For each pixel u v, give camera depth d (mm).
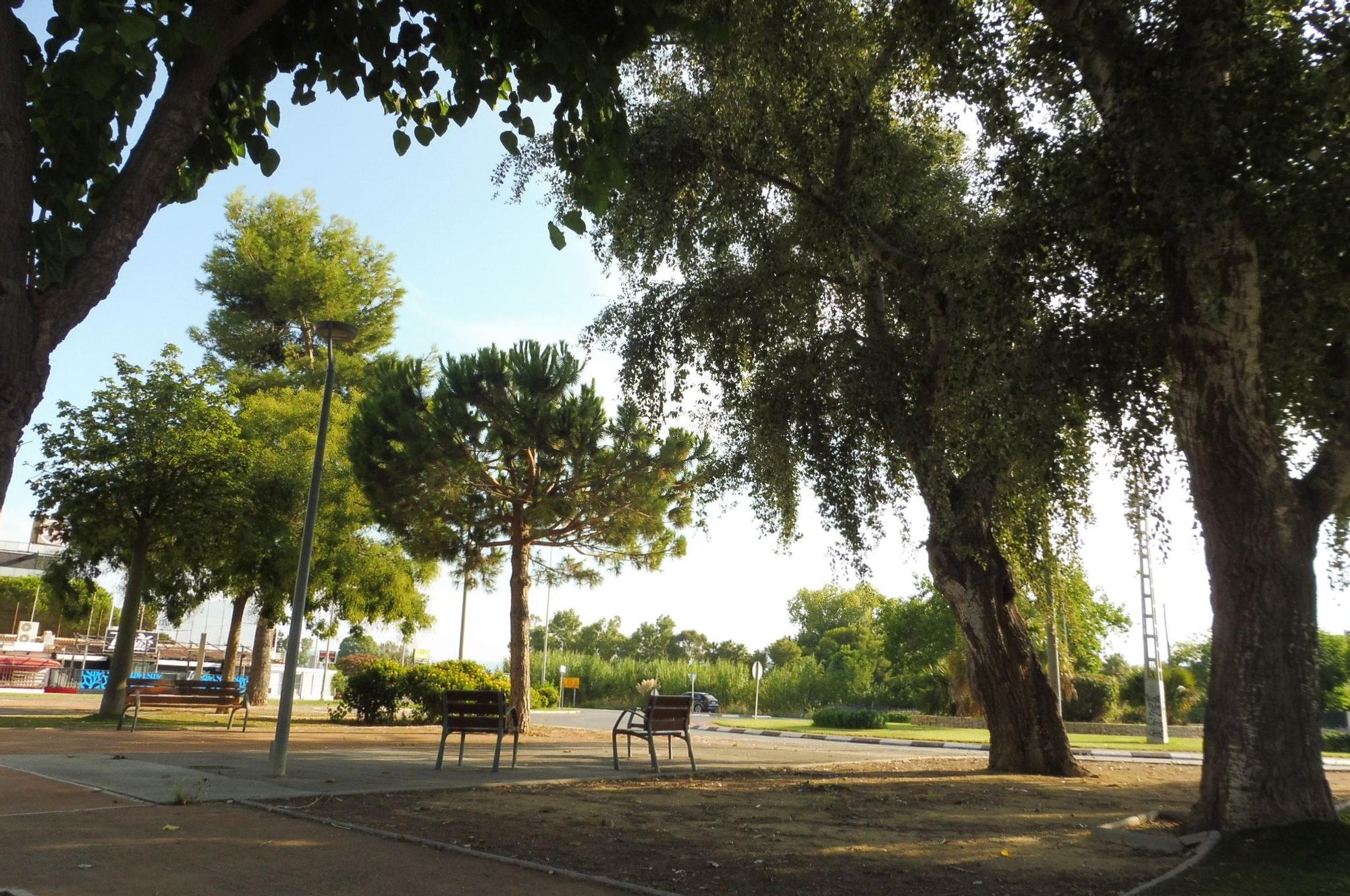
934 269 12750
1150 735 28062
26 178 3557
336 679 33906
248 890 5391
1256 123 7770
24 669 44844
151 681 17641
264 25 5621
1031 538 14414
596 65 5246
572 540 19922
